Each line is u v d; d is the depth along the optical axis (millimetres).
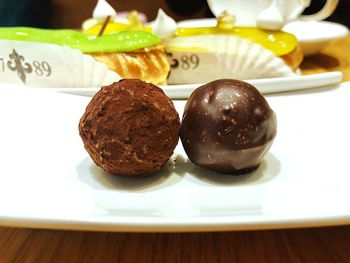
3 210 68
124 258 78
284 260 77
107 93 82
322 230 85
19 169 86
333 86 129
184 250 80
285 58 146
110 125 79
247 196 78
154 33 150
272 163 89
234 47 142
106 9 167
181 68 150
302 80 127
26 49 136
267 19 148
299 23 207
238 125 80
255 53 142
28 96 110
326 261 77
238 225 65
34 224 66
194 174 86
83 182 83
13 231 87
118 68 135
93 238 84
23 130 99
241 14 164
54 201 76
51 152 93
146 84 84
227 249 80
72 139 98
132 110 79
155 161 81
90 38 143
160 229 65
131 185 82
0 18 280
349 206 68
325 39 181
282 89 127
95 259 78
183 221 65
